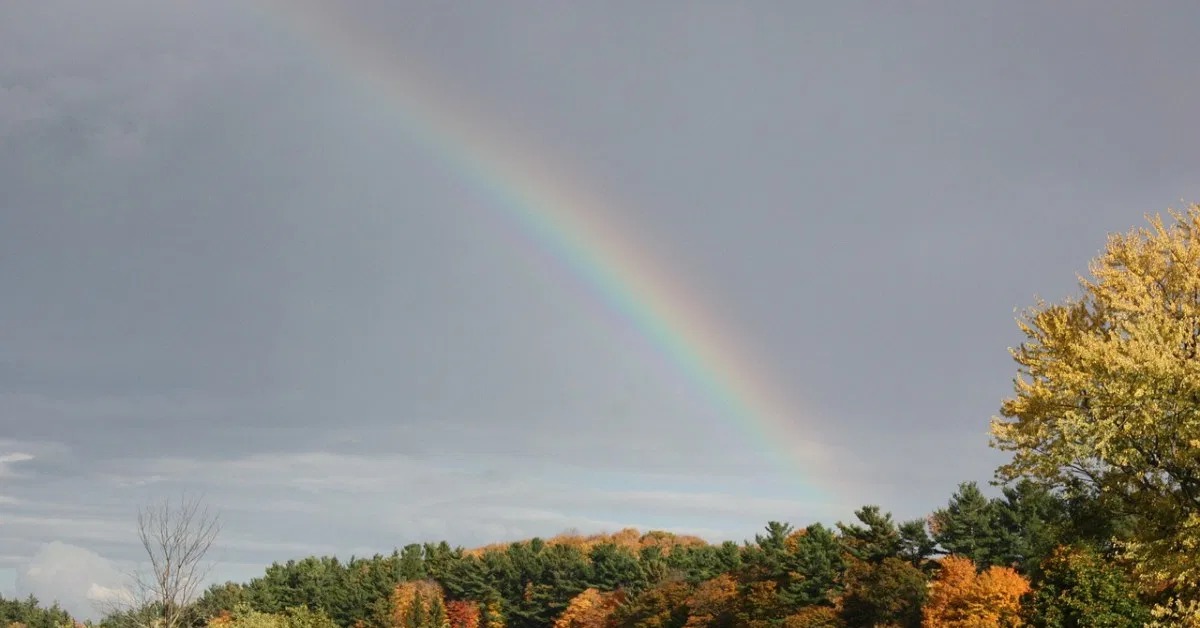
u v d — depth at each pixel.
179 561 34.00
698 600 93.69
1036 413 30.48
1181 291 31.61
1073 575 52.03
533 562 150.38
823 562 83.12
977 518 76.00
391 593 150.00
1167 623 31.22
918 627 69.12
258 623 52.78
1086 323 33.31
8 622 126.31
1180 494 28.59
